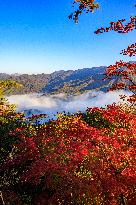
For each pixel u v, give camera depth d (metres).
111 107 11.65
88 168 9.90
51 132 10.69
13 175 16.77
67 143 10.16
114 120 11.12
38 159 10.59
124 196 10.05
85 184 9.93
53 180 10.28
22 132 14.24
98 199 10.21
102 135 10.12
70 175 10.06
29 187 16.33
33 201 15.42
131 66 15.27
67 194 10.15
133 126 10.65
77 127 10.27
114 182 9.72
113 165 9.91
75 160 9.91
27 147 10.78
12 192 16.23
